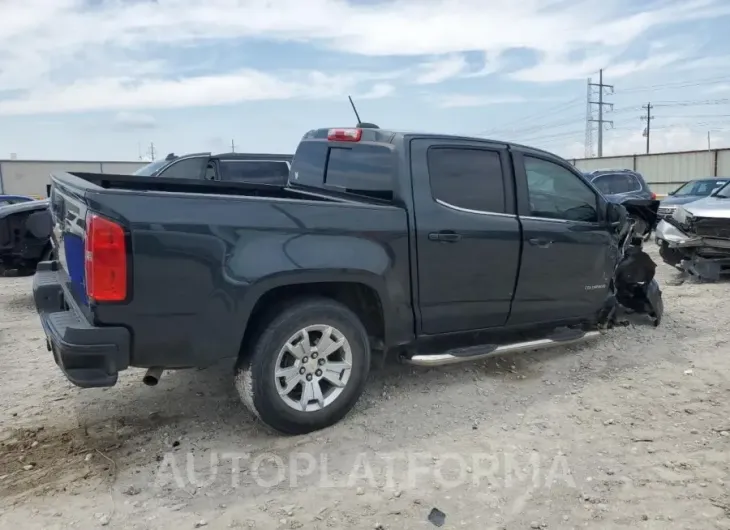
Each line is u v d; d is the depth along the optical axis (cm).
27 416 411
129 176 513
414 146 414
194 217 327
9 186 3803
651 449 359
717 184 1520
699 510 297
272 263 347
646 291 601
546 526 287
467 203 432
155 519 293
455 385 461
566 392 450
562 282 489
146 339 322
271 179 994
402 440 373
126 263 311
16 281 988
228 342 342
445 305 427
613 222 524
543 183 479
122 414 413
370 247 385
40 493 315
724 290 792
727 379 471
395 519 292
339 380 385
